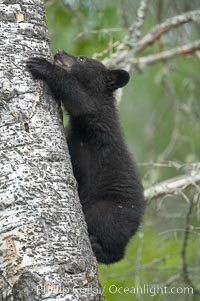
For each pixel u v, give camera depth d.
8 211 7.17
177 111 15.38
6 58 7.91
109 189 10.59
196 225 14.35
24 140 7.55
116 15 15.58
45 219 7.20
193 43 15.25
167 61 15.52
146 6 13.97
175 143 15.92
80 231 7.38
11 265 6.96
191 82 15.70
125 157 10.85
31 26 8.20
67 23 15.42
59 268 6.99
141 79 17.44
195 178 12.68
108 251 10.32
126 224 10.41
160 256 15.23
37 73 8.04
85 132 10.89
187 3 16.36
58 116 8.14
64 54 11.38
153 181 13.02
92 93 11.20
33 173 7.39
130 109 18.38
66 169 7.66
